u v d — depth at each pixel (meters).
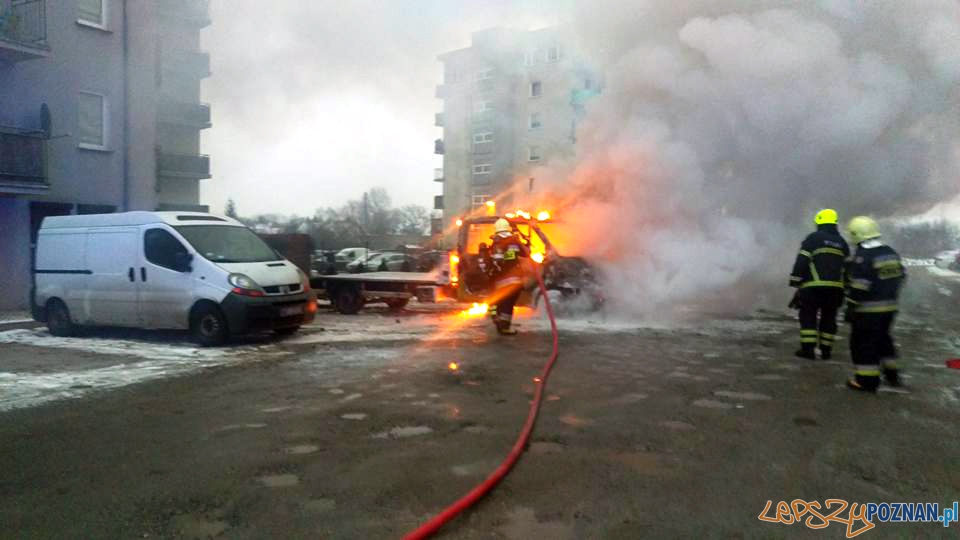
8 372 7.65
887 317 6.34
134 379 7.23
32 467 4.52
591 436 5.09
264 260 10.09
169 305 9.62
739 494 3.99
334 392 6.54
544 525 3.58
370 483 4.17
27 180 15.30
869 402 6.05
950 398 6.19
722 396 6.29
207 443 5.00
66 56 16.75
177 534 3.50
